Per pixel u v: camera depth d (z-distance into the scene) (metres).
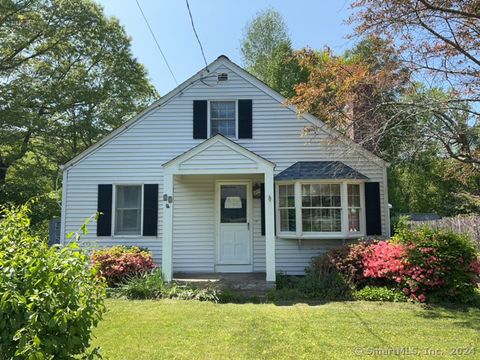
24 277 2.62
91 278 3.11
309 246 10.58
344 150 10.15
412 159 9.45
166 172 9.45
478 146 9.38
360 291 8.23
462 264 7.72
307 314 6.77
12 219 3.17
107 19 21.69
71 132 19.94
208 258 10.86
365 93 9.16
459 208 22.44
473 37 7.74
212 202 11.03
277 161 11.00
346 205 10.27
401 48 8.13
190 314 6.77
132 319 6.41
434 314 6.78
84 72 21.02
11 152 19.31
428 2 7.16
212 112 11.34
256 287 8.98
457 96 8.33
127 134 11.22
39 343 2.35
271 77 23.89
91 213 11.00
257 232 10.86
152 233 10.88
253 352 4.82
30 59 20.06
